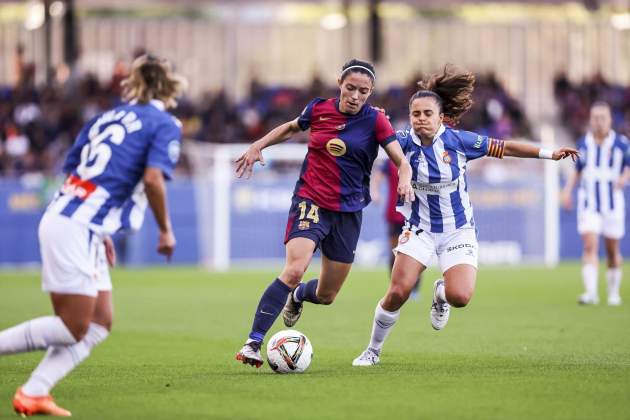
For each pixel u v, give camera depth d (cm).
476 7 11556
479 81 10412
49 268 2070
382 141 2722
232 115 9969
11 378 2642
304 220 2753
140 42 11550
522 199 8519
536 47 11812
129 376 2669
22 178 8238
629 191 8638
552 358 3011
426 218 2811
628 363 2884
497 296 5438
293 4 11156
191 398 2302
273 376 2647
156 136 2139
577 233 8756
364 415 2088
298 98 10162
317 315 4491
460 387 2438
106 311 2177
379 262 8269
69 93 10181
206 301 5284
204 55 11706
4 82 11375
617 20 11731
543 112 11294
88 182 2109
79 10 10950
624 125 10412
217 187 8206
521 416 2072
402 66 11756
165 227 2145
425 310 4703
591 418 2052
